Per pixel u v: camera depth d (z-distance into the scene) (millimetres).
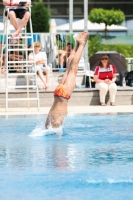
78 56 15211
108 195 8586
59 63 27562
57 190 8875
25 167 10555
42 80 24766
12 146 12953
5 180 9531
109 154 11906
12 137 14391
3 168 10477
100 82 23734
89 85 27156
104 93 23609
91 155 11766
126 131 15398
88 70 28391
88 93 23953
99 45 46281
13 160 11242
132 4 63875
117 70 29672
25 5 21938
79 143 13391
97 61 29859
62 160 11219
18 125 16797
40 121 17719
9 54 26516
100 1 63938
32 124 16969
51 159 11312
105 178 9641
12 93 23422
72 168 10453
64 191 8820
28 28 48469
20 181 9453
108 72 23953
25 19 21969
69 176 9805
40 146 12953
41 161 11117
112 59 29672
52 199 8359
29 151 12297
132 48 46781
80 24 53031
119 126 16438
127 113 19984
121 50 46188
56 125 14930
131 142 13516
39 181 9453
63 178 9648
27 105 23281
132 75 28250
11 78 26719
